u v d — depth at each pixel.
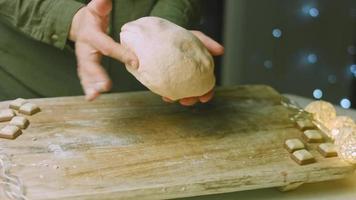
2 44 1.32
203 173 1.01
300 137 1.14
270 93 1.31
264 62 2.37
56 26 1.15
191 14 1.35
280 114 1.22
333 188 1.09
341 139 1.09
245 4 2.23
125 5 1.31
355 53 2.45
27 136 1.09
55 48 1.33
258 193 1.07
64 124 1.14
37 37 1.19
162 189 0.97
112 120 1.16
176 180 0.99
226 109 1.23
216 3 2.21
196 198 1.05
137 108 1.21
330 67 2.47
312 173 1.04
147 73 1.06
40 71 1.34
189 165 1.03
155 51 1.06
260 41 2.33
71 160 1.03
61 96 1.36
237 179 1.00
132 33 1.09
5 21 1.25
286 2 2.30
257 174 1.01
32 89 1.35
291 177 1.03
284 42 2.37
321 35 2.40
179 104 1.23
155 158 1.05
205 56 1.09
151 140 1.10
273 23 2.31
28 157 1.03
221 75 2.34
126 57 1.06
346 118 1.19
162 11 1.30
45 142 1.07
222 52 1.15
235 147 1.09
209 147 1.09
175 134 1.13
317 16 2.37
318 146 1.10
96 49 1.09
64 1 1.16
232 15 2.23
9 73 1.34
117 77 1.37
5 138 1.08
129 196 0.96
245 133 1.14
